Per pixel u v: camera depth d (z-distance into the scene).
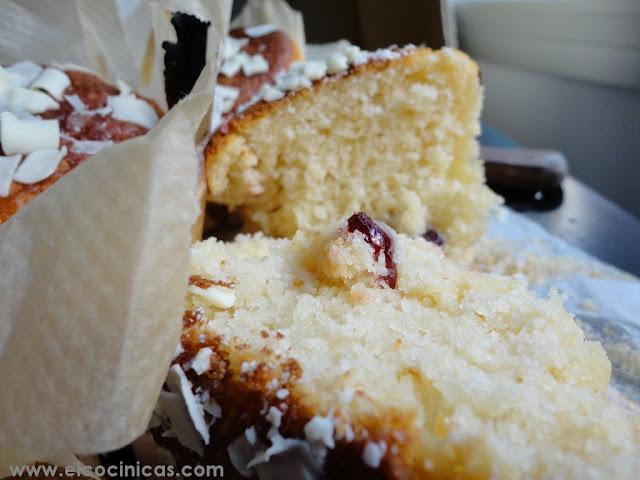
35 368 0.07
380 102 0.13
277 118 0.13
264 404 0.07
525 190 0.18
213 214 0.14
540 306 0.08
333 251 0.09
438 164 0.14
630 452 0.06
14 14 0.12
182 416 0.07
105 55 0.13
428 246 0.10
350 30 0.26
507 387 0.07
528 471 0.06
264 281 0.09
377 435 0.06
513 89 0.26
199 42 0.11
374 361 0.07
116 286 0.06
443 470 0.06
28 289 0.07
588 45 0.20
